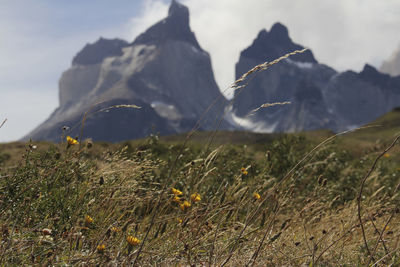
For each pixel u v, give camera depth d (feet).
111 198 12.58
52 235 11.04
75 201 12.44
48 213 12.04
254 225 13.37
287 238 12.98
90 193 13.39
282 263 11.09
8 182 12.15
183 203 12.59
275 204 13.04
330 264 11.60
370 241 13.23
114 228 11.34
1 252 9.06
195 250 11.22
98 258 9.50
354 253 12.42
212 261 10.76
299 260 11.50
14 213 11.03
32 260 9.27
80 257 9.56
